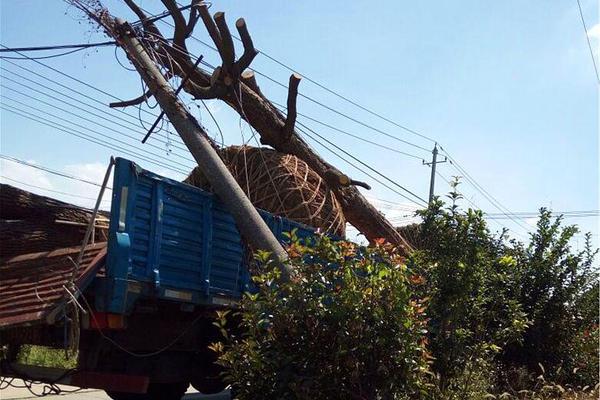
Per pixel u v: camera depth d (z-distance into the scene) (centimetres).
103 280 625
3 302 639
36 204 786
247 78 1034
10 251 743
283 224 861
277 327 549
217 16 888
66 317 589
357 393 545
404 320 542
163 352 764
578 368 1170
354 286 543
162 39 912
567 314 1166
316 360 545
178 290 707
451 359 720
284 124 1014
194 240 738
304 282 551
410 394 568
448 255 748
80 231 757
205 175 783
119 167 642
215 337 817
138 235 660
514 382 1013
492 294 841
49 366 670
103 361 679
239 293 802
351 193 1084
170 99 832
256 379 553
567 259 1162
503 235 1131
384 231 1103
